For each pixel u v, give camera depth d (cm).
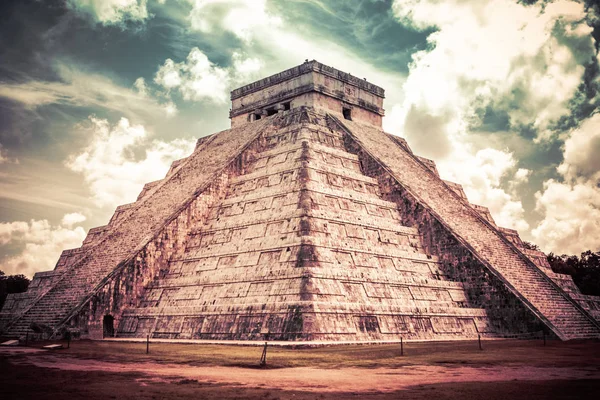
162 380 1997
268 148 5288
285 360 2531
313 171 4472
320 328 3309
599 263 7675
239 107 6194
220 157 5281
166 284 4206
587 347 3073
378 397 1705
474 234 4653
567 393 1702
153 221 4653
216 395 1736
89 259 4556
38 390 1803
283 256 3800
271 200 4319
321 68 5647
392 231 4444
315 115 5388
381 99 6259
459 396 1700
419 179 5219
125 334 4022
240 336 3497
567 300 4250
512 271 4375
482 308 4184
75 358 2603
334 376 2111
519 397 1662
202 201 4716
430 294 4109
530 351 2864
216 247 4309
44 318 3994
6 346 3238
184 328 3794
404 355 2714
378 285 3856
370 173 5050
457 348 3002
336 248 3884
